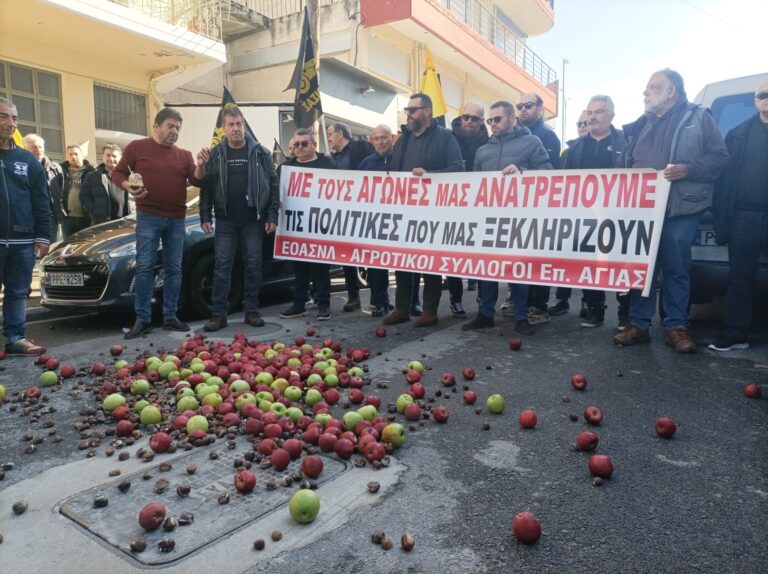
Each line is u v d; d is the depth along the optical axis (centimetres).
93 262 661
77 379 478
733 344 547
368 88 2078
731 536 243
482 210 637
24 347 554
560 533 246
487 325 667
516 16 3381
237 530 245
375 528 249
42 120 1270
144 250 632
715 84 661
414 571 219
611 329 661
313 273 761
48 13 1109
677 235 541
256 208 679
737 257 527
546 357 541
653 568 221
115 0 1272
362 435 334
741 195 516
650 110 549
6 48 1192
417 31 2139
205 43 1366
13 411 402
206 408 377
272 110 1080
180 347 563
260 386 424
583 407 407
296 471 300
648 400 418
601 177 573
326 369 463
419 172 665
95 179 856
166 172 632
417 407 385
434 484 291
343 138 823
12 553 230
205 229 664
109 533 243
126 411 376
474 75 2784
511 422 380
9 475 302
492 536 243
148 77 1486
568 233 589
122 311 670
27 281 562
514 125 645
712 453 327
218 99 1981
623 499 275
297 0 2084
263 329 679
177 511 260
